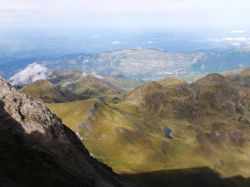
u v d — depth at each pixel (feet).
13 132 205.26
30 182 161.58
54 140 225.97
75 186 188.24
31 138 213.05
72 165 222.07
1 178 148.56
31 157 183.93
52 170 185.68
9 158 170.19
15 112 224.12
